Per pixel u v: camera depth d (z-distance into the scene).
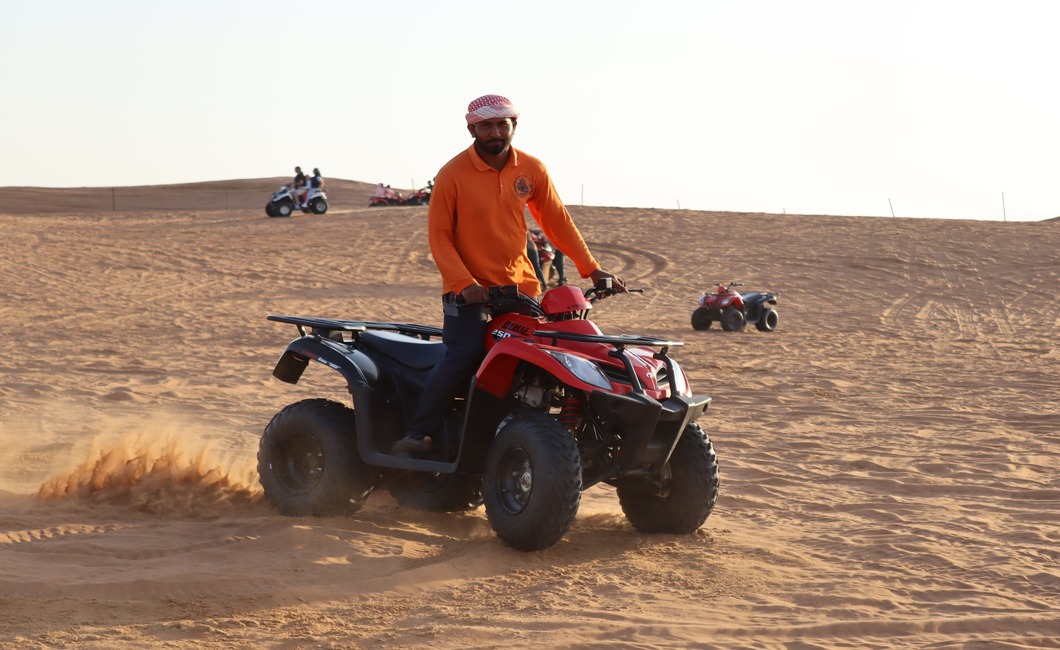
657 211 46.84
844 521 7.23
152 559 5.57
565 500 5.76
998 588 5.64
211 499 6.98
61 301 23.42
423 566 5.58
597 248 37.22
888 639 4.81
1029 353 19.48
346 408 6.84
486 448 6.33
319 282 28.86
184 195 75.44
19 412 10.88
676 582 5.57
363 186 81.75
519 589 5.33
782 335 22.11
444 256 6.20
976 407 12.98
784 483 8.48
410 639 4.55
